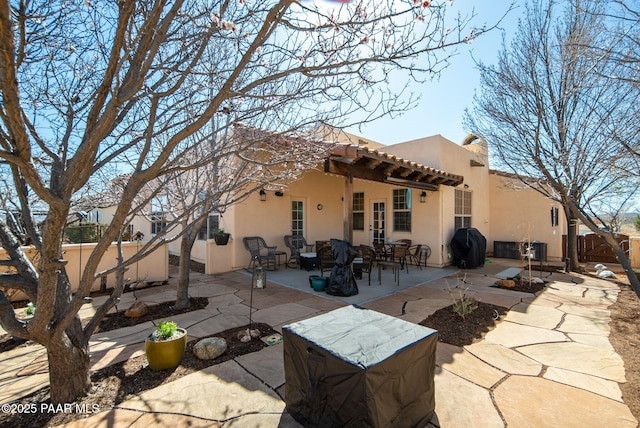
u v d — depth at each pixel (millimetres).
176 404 2328
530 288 5922
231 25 1712
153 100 1982
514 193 11070
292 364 2160
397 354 1828
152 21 1562
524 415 2182
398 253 7586
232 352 3195
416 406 1996
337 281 5500
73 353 2375
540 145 6082
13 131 1317
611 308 4660
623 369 2828
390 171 6242
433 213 8562
